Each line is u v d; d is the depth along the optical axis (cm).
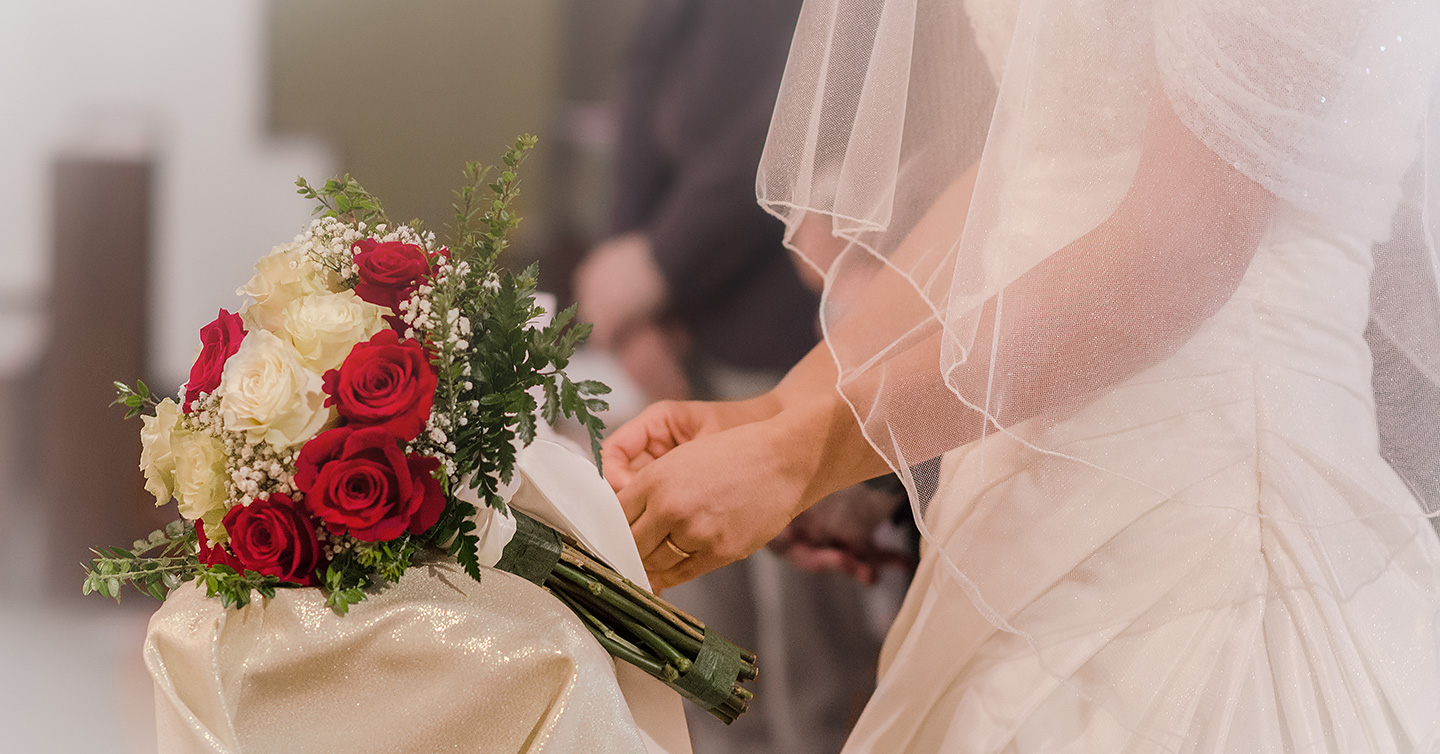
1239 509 125
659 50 192
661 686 132
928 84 131
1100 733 128
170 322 196
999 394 124
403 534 119
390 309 122
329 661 116
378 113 192
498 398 120
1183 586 126
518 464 126
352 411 117
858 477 139
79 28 189
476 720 117
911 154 132
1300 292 125
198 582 119
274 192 194
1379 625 126
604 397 196
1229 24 118
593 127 193
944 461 138
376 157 193
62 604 196
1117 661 126
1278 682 125
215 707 114
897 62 128
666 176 194
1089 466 126
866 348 138
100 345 195
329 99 192
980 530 133
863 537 203
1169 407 125
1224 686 125
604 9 191
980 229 124
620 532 131
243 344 118
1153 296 122
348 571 119
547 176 193
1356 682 124
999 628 131
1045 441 127
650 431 148
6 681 195
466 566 119
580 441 148
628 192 194
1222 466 125
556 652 118
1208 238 121
